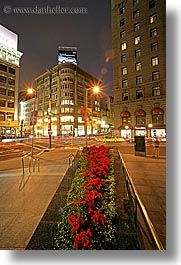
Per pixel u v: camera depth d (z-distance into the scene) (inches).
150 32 1481.3
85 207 100.7
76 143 1424.7
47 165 454.3
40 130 3457.2
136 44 1565.0
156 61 1445.6
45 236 111.3
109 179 163.2
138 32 1553.9
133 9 1590.8
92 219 90.0
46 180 307.1
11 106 2391.7
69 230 97.8
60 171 376.2
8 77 2363.4
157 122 1425.9
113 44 1753.2
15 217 178.4
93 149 335.3
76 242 79.7
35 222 168.7
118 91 1684.3
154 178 317.7
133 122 1566.2
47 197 229.8
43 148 1042.7
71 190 153.7
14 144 1316.4
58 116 3061.0
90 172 162.7
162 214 176.7
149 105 1467.8
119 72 1685.5
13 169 407.5
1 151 871.7
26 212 189.0
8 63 2356.1
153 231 112.2
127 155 648.4
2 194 241.6
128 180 204.7
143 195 231.0
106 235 88.0
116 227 98.9
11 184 286.4
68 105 3021.7
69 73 3063.5
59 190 189.9
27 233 150.3
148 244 102.0
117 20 1731.1
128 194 148.2
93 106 3688.5
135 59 1568.7
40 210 193.3
